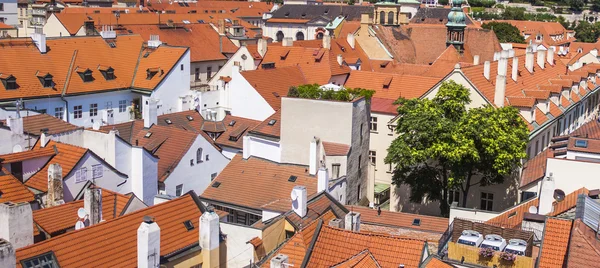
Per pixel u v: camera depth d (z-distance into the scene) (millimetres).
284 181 64062
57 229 45281
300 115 68875
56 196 53375
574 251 34844
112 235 41344
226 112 98625
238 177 65688
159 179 67938
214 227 44781
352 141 68438
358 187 72125
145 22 166875
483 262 39562
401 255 39656
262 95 94250
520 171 72562
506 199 74125
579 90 109562
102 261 39656
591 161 54812
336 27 167750
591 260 34375
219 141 84812
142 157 63438
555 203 50812
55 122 71375
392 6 158000
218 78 118500
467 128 68688
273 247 49781
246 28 179375
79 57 101250
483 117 70062
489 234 41625
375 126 90062
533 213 47938
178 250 43500
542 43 167500
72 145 58906
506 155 67938
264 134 72250
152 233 39469
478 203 76125
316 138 64500
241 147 82625
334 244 41125
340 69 106875
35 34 97500
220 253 46938
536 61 109438
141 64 106688
